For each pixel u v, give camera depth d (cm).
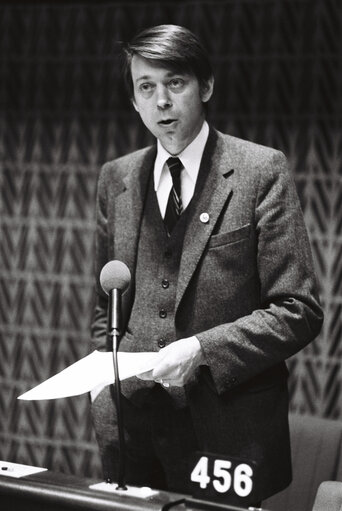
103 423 474
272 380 450
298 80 877
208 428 444
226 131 901
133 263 471
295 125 880
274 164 457
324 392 869
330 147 872
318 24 868
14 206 980
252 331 430
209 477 363
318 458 593
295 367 879
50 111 963
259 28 886
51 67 962
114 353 392
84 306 956
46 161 968
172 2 921
